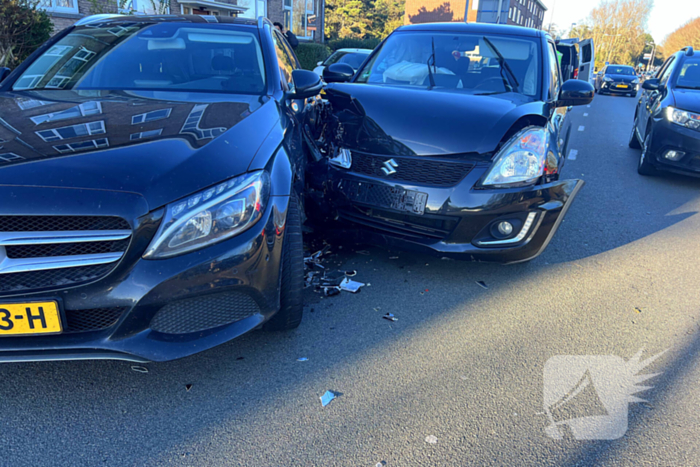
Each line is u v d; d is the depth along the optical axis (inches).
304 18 921.5
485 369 93.4
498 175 117.0
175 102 103.7
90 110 95.1
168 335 75.8
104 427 75.3
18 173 69.4
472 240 119.8
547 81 154.0
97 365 89.5
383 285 126.0
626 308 120.6
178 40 130.7
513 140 119.3
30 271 69.3
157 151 77.1
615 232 176.7
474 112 125.4
